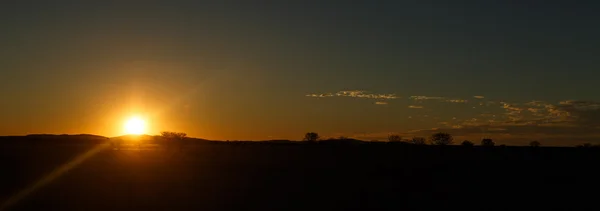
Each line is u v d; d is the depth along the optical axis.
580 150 127.88
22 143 177.50
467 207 41.56
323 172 72.62
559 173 72.31
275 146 160.75
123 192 48.59
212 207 40.25
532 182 60.69
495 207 41.72
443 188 54.34
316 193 49.41
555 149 134.75
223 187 53.53
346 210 39.69
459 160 98.25
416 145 150.50
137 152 131.25
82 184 54.88
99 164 84.50
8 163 81.00
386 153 123.38
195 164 88.12
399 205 42.22
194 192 49.16
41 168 73.88
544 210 40.72
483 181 61.44
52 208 38.88
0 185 53.28
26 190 49.38
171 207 39.97
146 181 58.53
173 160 100.38
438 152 124.00
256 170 75.50
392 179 63.41
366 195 48.06
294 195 47.72
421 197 46.94
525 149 135.75
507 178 65.06
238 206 40.88
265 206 41.06
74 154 113.62
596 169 79.19
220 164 87.94
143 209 38.94
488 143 152.75
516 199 46.28
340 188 53.72
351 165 86.44
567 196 48.72
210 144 172.25
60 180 58.59
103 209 38.69
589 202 45.00
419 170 74.81
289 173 71.00
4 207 39.22
